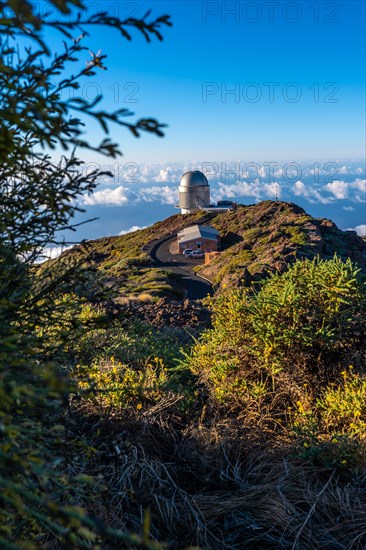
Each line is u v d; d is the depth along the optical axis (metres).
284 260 33.00
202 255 51.66
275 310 4.48
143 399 4.07
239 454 3.51
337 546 2.70
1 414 1.38
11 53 1.57
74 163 1.97
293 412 4.07
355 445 3.37
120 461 3.15
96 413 3.56
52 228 2.06
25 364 1.42
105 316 2.50
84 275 2.46
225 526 2.82
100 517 2.49
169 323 8.86
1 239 1.91
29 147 1.92
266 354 4.29
